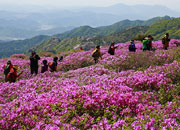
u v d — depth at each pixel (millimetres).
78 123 6352
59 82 12117
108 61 17359
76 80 12195
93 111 7062
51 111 7375
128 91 8750
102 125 6039
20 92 11008
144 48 21172
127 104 7309
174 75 9758
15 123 6422
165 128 5227
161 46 24828
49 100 8172
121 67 15422
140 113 6648
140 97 7941
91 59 22516
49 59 28688
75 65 21516
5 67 14758
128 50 23375
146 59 15672
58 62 23172
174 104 7031
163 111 6582
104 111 6832
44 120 6699
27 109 7344
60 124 6398
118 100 7344
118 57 18078
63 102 7746
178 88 8508
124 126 5723
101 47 34219
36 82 12273
